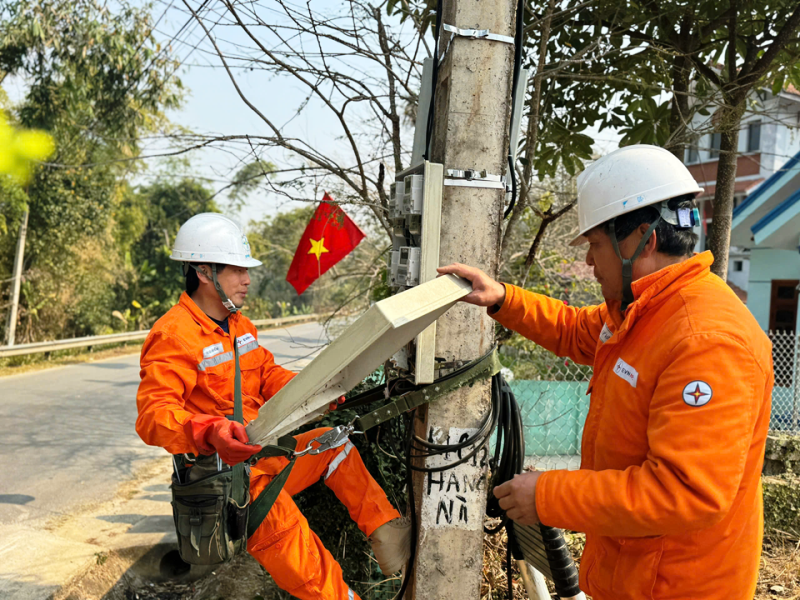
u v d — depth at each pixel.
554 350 2.22
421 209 2.00
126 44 12.46
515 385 6.11
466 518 2.16
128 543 4.17
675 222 1.64
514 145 2.17
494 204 2.06
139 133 13.35
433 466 2.13
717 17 4.52
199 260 2.53
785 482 4.65
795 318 10.44
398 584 3.35
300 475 2.56
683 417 1.44
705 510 1.39
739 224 10.66
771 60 4.37
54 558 3.67
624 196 1.66
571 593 2.33
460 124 2.02
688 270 1.60
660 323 1.60
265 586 3.56
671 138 4.12
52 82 13.13
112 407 9.47
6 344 14.69
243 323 2.73
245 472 2.36
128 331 19.67
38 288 15.48
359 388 3.51
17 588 3.30
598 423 1.77
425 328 1.83
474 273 1.95
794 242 9.41
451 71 2.01
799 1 4.30
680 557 1.59
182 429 2.20
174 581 4.05
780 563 4.20
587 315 2.16
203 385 2.46
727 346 1.45
